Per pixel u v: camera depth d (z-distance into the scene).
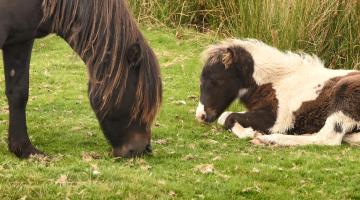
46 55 12.73
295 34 11.57
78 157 7.00
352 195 6.33
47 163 6.69
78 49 6.46
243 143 8.09
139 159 6.65
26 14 6.37
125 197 5.87
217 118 8.80
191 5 14.09
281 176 6.71
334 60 11.55
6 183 5.96
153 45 13.16
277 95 8.52
